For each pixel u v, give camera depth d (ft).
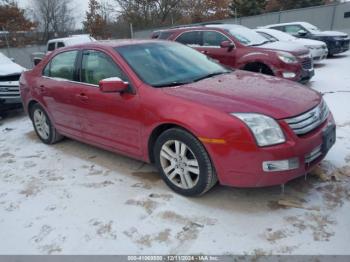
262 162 9.27
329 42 41.96
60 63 15.14
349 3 62.75
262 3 115.55
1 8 103.14
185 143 10.37
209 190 11.30
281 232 9.08
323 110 10.89
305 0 110.73
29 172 14.05
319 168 12.03
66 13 129.18
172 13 113.60
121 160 14.38
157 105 10.85
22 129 20.74
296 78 23.41
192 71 13.03
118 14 114.42
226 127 9.45
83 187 12.34
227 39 25.72
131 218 10.25
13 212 11.14
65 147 16.57
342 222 9.26
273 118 9.37
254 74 13.43
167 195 11.28
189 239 9.14
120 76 12.21
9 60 27.17
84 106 13.51
